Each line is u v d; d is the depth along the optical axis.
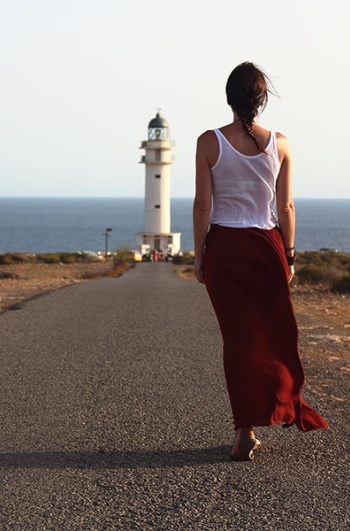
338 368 8.70
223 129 4.85
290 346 4.82
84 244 144.88
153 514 4.03
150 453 5.15
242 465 4.86
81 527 3.86
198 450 5.22
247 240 4.82
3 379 7.71
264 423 4.75
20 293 20.08
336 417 6.19
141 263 66.69
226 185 4.84
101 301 16.42
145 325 12.09
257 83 4.81
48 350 9.55
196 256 4.96
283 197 4.94
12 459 5.04
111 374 7.98
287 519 3.93
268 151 4.81
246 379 4.75
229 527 3.83
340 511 4.04
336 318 14.28
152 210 88.19
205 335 10.96
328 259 51.53
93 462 4.96
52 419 6.09
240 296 4.78
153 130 88.56
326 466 4.83
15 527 3.87
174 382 7.57
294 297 19.83
